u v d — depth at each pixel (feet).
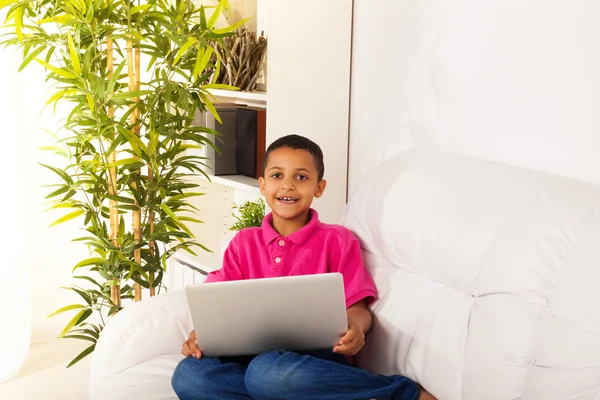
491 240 4.90
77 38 6.99
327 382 4.89
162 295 5.94
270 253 6.18
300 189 6.11
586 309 3.99
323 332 5.12
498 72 6.15
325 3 7.83
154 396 5.34
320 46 7.88
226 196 10.16
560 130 5.63
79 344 10.27
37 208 10.22
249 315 5.00
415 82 7.09
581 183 4.94
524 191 4.99
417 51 7.04
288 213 6.13
